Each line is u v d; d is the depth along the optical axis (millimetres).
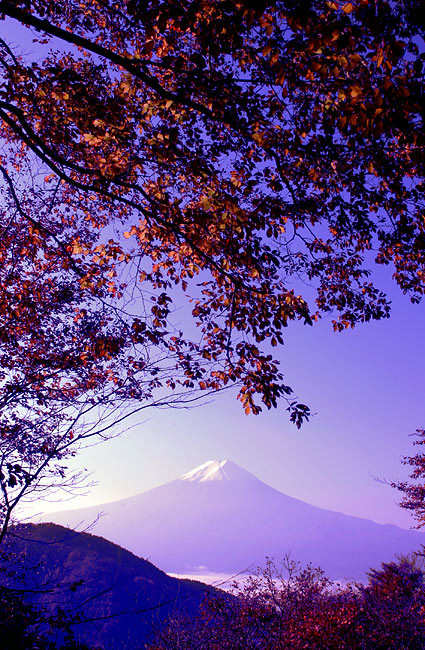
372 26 4387
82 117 7191
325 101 6523
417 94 4344
